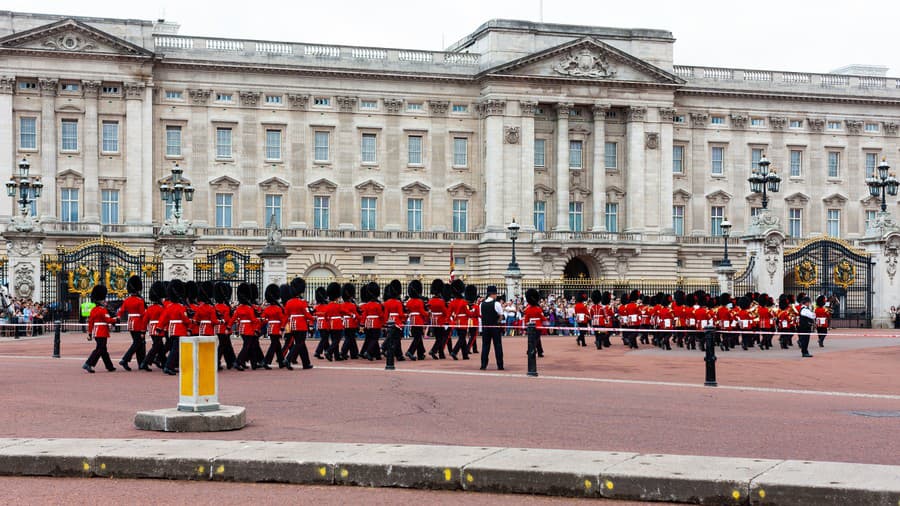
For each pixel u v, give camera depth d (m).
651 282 96.38
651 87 112.31
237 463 19.50
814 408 29.09
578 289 91.75
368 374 39.50
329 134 107.75
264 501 18.08
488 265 107.75
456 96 110.38
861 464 18.88
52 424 25.55
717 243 116.38
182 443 21.14
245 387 34.28
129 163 100.81
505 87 108.69
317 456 19.72
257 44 105.81
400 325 47.28
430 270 109.19
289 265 105.62
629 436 23.70
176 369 39.16
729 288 71.62
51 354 50.25
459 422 25.89
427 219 109.62
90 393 32.41
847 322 78.06
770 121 118.38
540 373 40.34
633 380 37.22
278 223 106.19
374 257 108.06
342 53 107.81
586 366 44.12
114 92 101.50
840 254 73.81
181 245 69.19
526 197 109.12
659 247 112.06
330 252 106.69
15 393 32.28
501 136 108.69
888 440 23.33
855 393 33.22
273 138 106.44
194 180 103.75
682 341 58.47
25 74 98.44
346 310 47.34
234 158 105.12
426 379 37.31
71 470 19.94
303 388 33.94
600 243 109.88
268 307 42.06
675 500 17.77
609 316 60.78
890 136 121.88
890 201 122.19
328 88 107.25
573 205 112.88
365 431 24.42
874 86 121.94
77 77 99.75
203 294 40.56
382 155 108.69
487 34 110.00
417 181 109.06
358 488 19.02
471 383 35.78
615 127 113.69
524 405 29.28
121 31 101.69
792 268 73.06
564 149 110.50
